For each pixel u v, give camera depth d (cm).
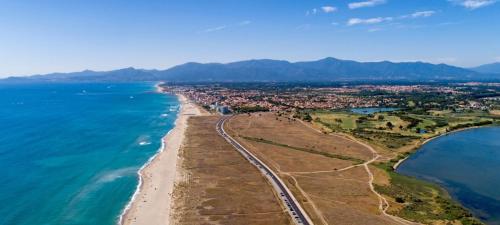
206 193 11431
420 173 14500
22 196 11606
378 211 10119
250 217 9525
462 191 12475
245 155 16325
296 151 17325
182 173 13650
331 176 13425
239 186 12056
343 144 19125
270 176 13200
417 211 10244
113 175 13788
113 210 10525
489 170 15000
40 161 15850
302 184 12325
